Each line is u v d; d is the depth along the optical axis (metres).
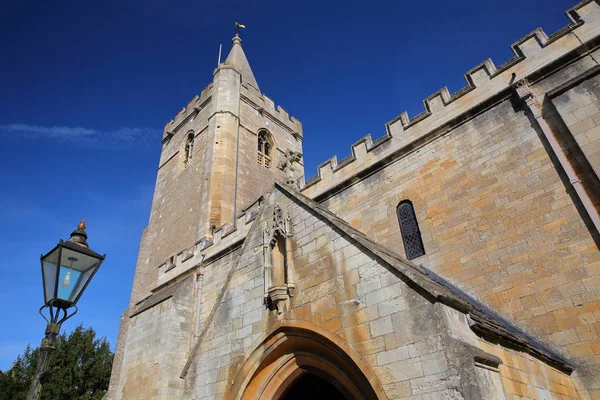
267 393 10.12
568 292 12.05
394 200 17.80
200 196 32.44
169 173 40.22
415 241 16.44
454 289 14.18
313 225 10.59
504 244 13.92
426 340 7.34
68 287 7.92
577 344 11.37
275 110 44.31
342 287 9.18
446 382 6.78
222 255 23.61
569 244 12.55
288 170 16.84
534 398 8.41
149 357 20.42
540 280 12.70
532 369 9.13
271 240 11.55
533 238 13.37
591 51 14.31
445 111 17.75
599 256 11.88
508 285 13.27
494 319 11.59
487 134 15.99
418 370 7.23
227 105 37.19
